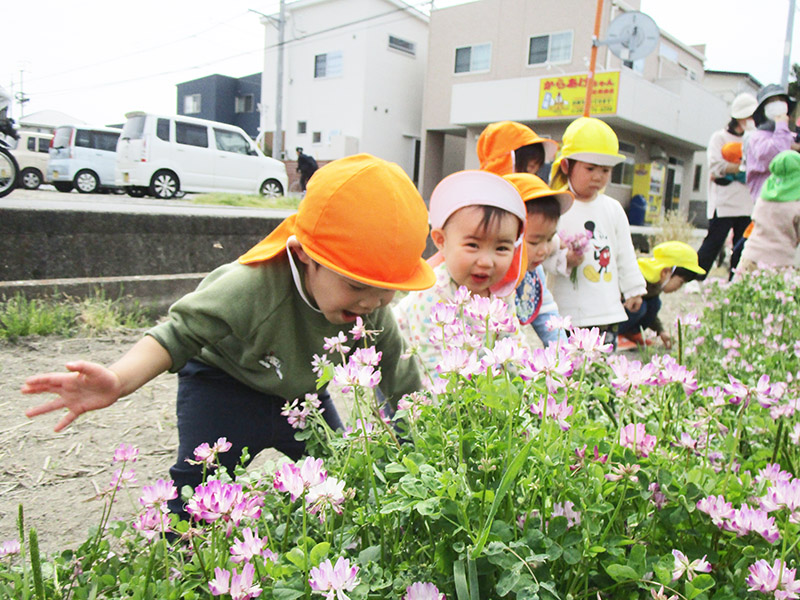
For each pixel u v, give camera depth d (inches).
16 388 122.0
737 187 252.1
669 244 174.2
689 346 101.5
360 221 57.9
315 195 60.4
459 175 81.1
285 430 76.0
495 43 802.8
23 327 153.6
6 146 270.7
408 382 75.8
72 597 42.4
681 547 41.3
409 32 934.4
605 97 682.2
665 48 847.1
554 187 140.6
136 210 203.8
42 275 184.1
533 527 40.4
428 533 42.5
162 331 62.1
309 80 952.9
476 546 34.7
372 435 49.4
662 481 41.0
